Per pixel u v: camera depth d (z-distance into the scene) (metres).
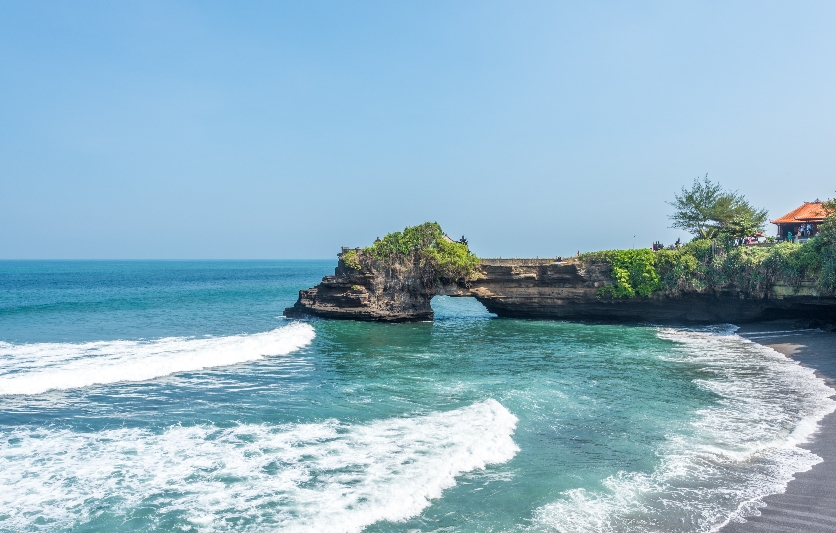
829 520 15.35
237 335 47.09
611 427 23.11
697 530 14.77
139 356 35.78
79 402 25.77
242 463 18.81
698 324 57.62
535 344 44.78
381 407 25.47
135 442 20.77
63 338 44.19
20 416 23.45
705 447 20.78
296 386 29.44
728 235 56.53
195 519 14.98
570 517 15.37
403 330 53.12
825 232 49.50
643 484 17.59
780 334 49.19
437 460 18.94
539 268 61.25
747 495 16.84
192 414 24.17
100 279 166.12
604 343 45.47
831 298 49.97
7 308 66.88
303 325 53.53
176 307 73.12
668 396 28.02
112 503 15.92
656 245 63.75
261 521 14.84
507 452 20.16
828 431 22.56
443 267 59.69
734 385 30.44
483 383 30.39
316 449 20.11
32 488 16.81
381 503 15.84
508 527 14.81
